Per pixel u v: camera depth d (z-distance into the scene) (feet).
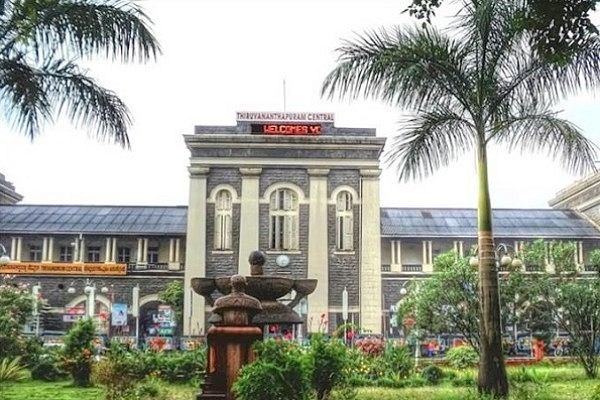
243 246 115.14
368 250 115.34
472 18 44.04
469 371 62.34
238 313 29.09
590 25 23.56
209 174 117.39
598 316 64.03
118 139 43.11
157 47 41.68
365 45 45.29
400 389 52.70
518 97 46.11
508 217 138.92
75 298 121.29
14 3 36.60
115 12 40.93
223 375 28.68
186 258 114.73
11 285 94.07
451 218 137.59
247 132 118.11
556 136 45.39
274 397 26.27
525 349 85.25
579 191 142.61
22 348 65.05
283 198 117.60
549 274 73.00
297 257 115.65
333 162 117.70
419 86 45.06
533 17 24.59
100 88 42.70
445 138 47.06
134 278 122.42
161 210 137.18
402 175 47.47
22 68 40.65
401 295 124.36
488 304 43.34
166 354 60.08
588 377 61.87
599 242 131.23
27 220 130.21
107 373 47.29
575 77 44.19
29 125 40.83
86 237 127.85
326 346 29.43
